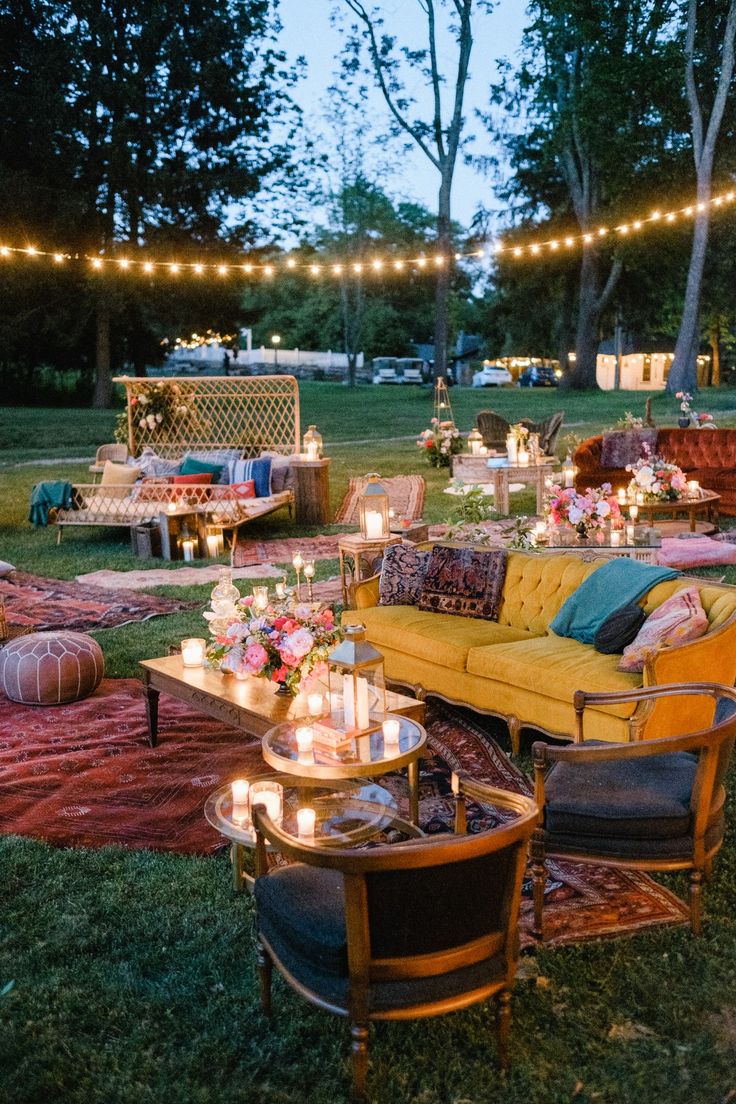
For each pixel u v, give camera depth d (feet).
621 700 13.98
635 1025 10.66
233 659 16.88
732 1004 10.93
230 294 108.78
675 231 96.78
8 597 31.99
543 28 96.37
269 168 108.68
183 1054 10.28
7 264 97.50
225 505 38.45
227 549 39.75
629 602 18.44
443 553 22.52
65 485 41.57
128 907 13.16
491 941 9.65
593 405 93.66
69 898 13.41
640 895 13.26
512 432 45.55
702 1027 10.58
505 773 17.69
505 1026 9.98
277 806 12.85
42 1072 10.05
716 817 12.67
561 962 11.70
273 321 206.08
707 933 12.32
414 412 94.79
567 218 115.75
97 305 101.30
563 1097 9.64
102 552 39.75
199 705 17.58
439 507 47.19
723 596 17.11
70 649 21.88
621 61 88.74
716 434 44.39
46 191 97.55
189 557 37.52
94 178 101.50
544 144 106.42
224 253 106.42
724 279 107.65
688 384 90.84
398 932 9.18
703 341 155.84
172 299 105.70
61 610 30.12
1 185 94.17
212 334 114.11
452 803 16.46
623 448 45.29
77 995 11.24
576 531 27.71
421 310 192.34
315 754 14.23
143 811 16.20
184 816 15.98
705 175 85.10
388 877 8.92
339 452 68.64
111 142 98.58
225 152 107.34
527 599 20.99
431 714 20.81
